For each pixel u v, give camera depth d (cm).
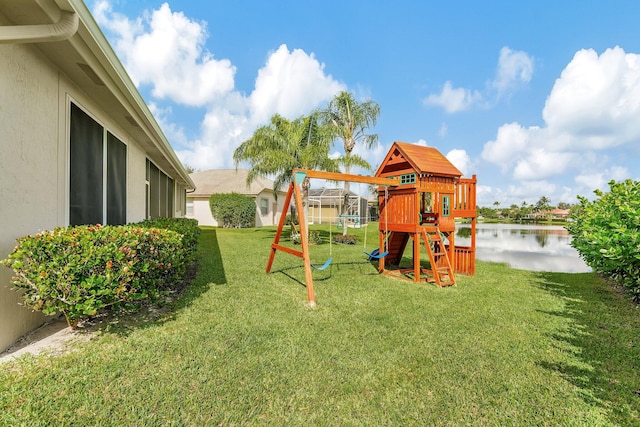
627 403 222
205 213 2167
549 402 222
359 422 200
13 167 294
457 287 557
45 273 258
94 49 326
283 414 204
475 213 693
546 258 994
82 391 218
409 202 625
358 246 1172
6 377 230
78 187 430
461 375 255
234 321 354
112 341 295
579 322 378
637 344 317
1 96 278
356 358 279
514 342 319
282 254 870
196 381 235
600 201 575
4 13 278
